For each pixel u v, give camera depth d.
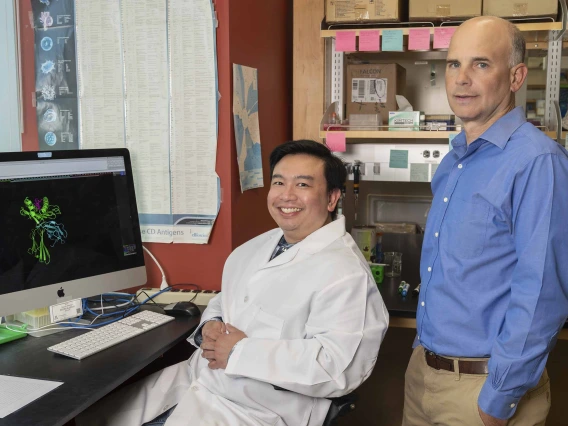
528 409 1.52
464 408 1.50
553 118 2.61
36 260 1.78
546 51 2.70
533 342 1.36
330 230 1.72
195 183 2.21
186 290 2.24
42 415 1.27
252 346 1.58
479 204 1.47
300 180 1.71
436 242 1.58
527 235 1.37
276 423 1.59
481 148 1.51
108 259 1.96
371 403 2.58
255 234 2.47
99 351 1.66
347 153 2.72
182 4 2.14
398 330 2.75
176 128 2.20
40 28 2.27
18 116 2.33
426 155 2.62
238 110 2.22
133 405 1.72
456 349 1.52
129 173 2.04
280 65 2.75
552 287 1.35
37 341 1.75
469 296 1.49
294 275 1.67
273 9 2.62
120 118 2.24
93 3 2.21
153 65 2.19
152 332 1.83
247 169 2.33
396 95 2.57
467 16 2.33
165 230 2.26
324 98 2.71
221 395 1.66
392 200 3.01
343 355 1.53
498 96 1.49
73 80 2.27
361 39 2.40
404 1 2.53
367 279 1.63
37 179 1.79
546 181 1.37
